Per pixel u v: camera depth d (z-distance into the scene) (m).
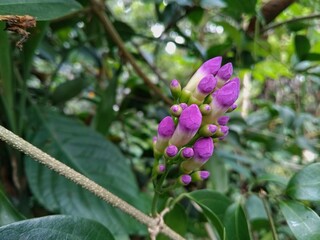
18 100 0.22
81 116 0.33
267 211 0.17
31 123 0.21
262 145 0.39
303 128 0.38
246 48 0.26
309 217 0.14
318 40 0.35
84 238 0.12
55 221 0.12
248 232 0.15
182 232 0.18
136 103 0.31
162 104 0.31
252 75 0.35
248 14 0.23
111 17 0.28
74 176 0.12
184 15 0.28
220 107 0.13
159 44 0.32
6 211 0.13
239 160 0.28
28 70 0.19
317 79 0.32
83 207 0.18
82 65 0.40
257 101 0.39
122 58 0.26
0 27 0.14
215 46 0.26
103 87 0.34
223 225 0.15
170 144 0.13
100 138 0.22
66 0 0.14
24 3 0.13
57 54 0.32
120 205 0.13
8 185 0.21
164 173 0.14
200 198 0.16
